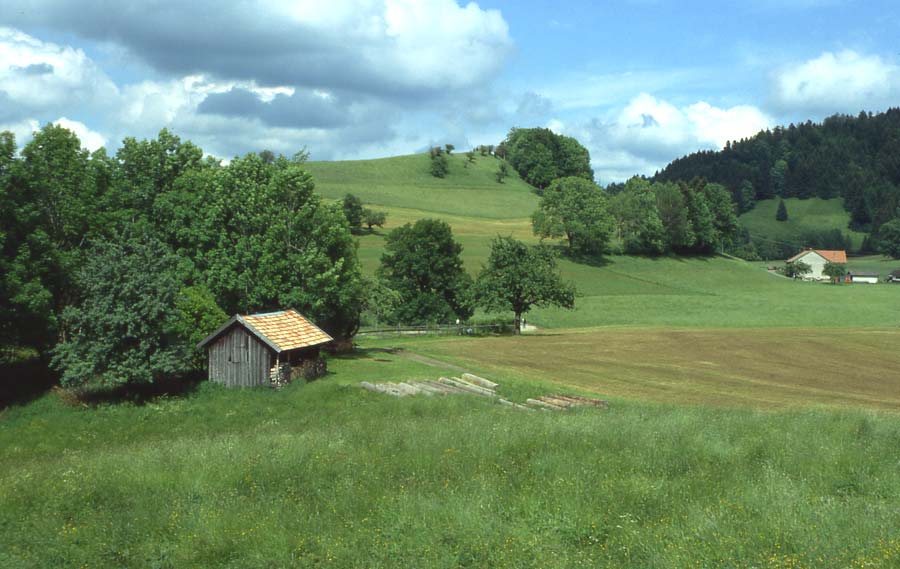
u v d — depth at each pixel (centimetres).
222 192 5272
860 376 5344
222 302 5212
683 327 9588
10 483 1638
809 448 1684
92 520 1294
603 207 15200
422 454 1641
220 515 1250
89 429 3312
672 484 1358
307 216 5538
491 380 4356
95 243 4050
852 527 1082
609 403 3488
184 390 3978
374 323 8762
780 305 11619
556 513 1194
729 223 17900
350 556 1077
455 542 1102
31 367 4678
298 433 2425
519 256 8238
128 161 5406
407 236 9138
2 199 4184
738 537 1062
